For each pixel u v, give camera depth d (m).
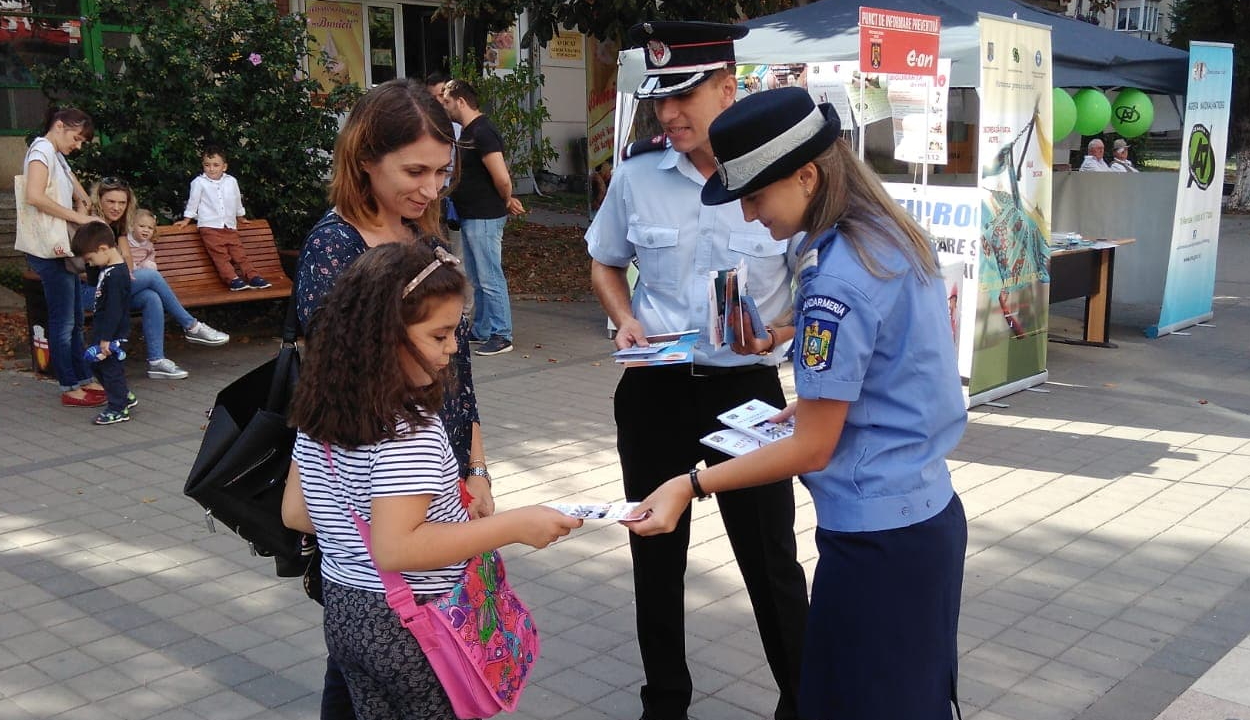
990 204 7.20
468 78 12.95
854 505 2.34
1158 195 10.59
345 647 2.27
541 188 20.75
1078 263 9.02
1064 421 7.09
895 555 2.33
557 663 3.95
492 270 8.77
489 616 2.31
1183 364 8.73
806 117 2.23
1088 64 8.93
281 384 2.52
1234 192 21.05
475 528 2.17
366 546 2.20
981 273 7.23
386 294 2.08
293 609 4.37
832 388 2.21
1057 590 4.53
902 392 2.29
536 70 18.70
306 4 16.88
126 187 7.66
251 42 9.62
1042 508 5.48
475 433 2.79
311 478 2.25
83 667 3.87
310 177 9.99
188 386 7.85
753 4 12.12
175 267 8.83
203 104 9.32
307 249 2.52
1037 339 7.98
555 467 6.12
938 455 2.37
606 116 14.93
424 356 2.13
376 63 18.03
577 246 14.57
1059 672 3.85
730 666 3.92
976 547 4.98
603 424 6.98
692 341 3.04
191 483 2.43
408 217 2.58
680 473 3.34
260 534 2.51
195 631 4.17
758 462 2.35
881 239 2.23
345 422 2.09
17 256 10.87
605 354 8.97
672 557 3.32
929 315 2.29
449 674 2.25
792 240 3.12
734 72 3.01
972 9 9.03
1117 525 5.25
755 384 3.22
